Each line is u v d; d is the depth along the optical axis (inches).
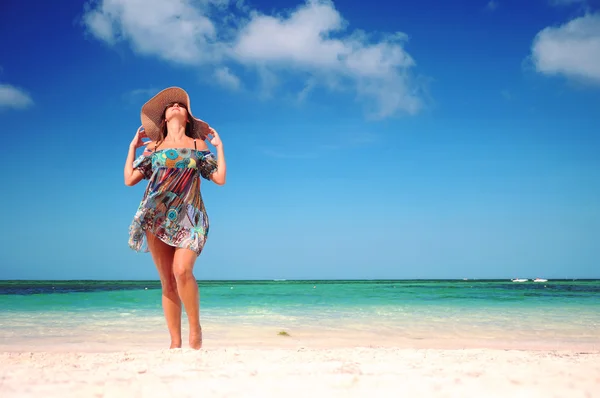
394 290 1127.0
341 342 300.4
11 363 132.3
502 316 455.5
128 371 115.1
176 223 174.2
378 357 149.8
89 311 474.3
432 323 399.5
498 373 112.0
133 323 379.9
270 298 730.8
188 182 177.6
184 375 110.0
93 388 96.0
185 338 310.2
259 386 98.7
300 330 355.3
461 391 95.1
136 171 181.8
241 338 315.0
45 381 102.8
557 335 336.8
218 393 93.0
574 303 625.0
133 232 176.2
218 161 186.1
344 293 938.7
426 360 141.0
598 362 136.3
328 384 100.7
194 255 174.4
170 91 192.2
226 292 975.0
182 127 189.9
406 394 93.1
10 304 556.4
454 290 1142.3
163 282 180.4
